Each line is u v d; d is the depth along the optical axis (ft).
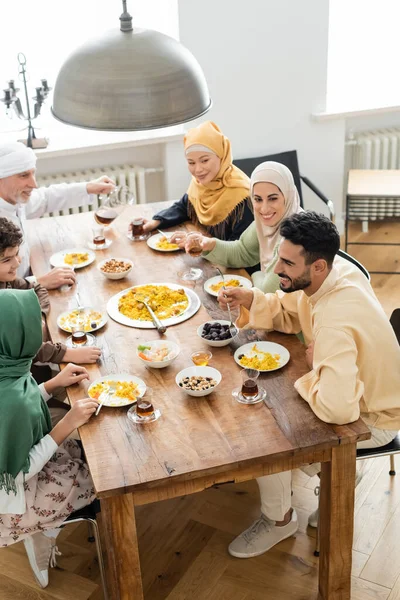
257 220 10.44
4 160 10.64
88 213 12.64
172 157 15.85
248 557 9.23
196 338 8.97
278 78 15.61
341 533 8.02
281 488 8.89
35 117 14.65
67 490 8.04
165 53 7.54
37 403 7.71
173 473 7.00
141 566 9.19
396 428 8.38
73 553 9.45
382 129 17.24
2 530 7.91
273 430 7.47
